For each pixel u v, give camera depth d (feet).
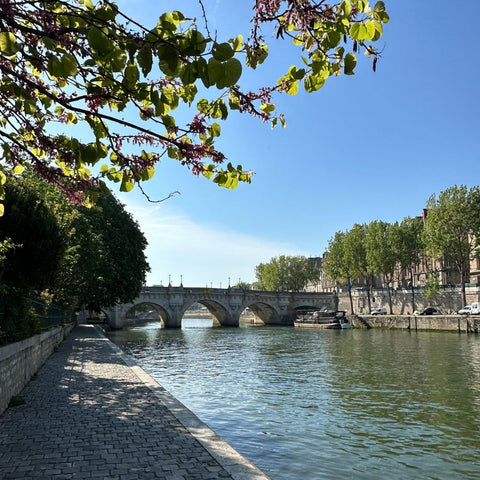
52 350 83.51
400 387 72.08
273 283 431.02
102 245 138.62
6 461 23.89
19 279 59.00
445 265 272.72
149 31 11.64
